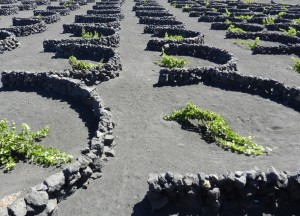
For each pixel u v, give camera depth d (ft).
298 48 86.84
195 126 44.65
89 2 193.16
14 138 38.32
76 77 60.29
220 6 170.30
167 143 40.19
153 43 88.12
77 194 31.09
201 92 57.47
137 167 35.14
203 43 95.40
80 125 44.98
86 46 79.41
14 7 150.92
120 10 150.71
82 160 31.91
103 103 49.90
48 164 36.11
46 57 80.43
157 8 157.99
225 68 65.72
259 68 73.46
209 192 28.30
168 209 28.76
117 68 67.26
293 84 62.39
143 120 46.60
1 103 53.36
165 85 60.70
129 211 28.94
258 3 191.72
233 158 36.88
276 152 38.22
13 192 31.17
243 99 54.29
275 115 48.26
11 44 88.07
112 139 38.63
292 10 159.74
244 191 28.96
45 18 124.88
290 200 29.68
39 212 26.53
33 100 54.29
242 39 104.68
